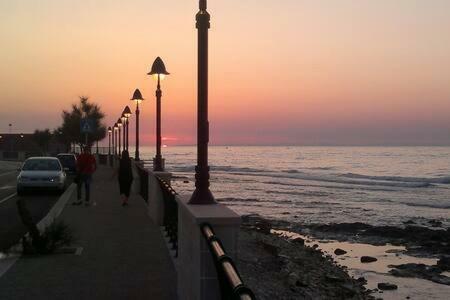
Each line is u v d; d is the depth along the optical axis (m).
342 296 14.26
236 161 166.12
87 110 69.19
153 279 8.68
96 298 7.61
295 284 14.07
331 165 127.94
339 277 16.70
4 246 11.77
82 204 19.62
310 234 28.22
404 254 23.00
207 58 7.05
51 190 25.17
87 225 14.51
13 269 9.32
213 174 91.88
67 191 25.97
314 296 13.20
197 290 5.67
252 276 13.55
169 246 11.41
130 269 9.35
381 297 15.45
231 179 78.00
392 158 166.38
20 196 24.66
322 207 42.00
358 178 78.25
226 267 4.11
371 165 125.06
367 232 28.48
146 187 20.22
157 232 13.32
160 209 14.60
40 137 100.56
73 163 38.84
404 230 28.48
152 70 18.30
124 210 17.98
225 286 4.24
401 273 18.84
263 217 34.94
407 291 16.30
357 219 35.19
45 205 20.78
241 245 17.64
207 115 6.98
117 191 25.34
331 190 58.19
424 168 109.31
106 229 13.81
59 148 93.12
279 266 15.70
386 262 21.06
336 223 31.97
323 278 16.08
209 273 5.55
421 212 39.69
